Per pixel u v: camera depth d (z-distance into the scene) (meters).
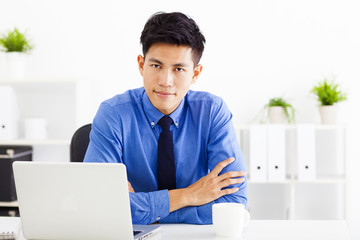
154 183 1.81
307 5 3.37
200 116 1.83
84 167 1.31
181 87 1.60
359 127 3.34
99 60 3.54
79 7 3.55
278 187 3.43
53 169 1.33
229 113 1.89
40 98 3.59
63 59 3.57
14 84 3.53
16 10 3.58
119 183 1.30
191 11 3.46
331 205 3.40
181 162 1.80
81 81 3.35
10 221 1.62
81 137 2.02
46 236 1.39
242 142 3.33
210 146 1.81
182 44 1.54
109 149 1.76
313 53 3.37
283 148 3.05
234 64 3.43
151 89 1.60
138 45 3.51
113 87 3.54
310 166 3.06
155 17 1.58
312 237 1.41
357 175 3.36
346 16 3.34
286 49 3.39
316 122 3.38
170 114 1.79
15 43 3.34
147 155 1.80
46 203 1.36
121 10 3.52
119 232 1.34
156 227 1.48
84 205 1.33
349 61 3.34
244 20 3.41
